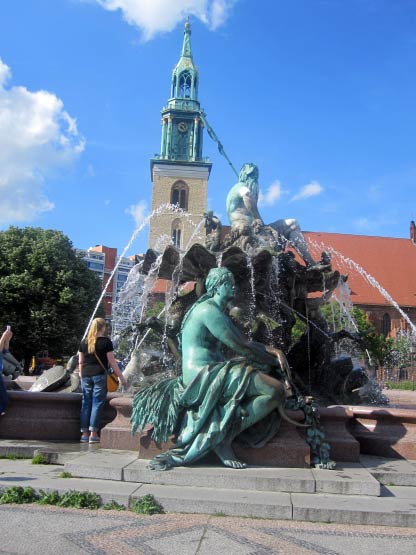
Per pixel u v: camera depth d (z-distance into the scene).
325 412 7.12
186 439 6.22
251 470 6.05
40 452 6.92
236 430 6.28
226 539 4.59
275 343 10.83
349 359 11.88
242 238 11.76
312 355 11.77
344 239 83.31
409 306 74.88
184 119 91.56
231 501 5.29
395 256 81.56
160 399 6.43
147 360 11.01
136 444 7.14
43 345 45.31
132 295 13.08
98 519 5.02
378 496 5.65
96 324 8.21
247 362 6.56
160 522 4.98
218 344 6.89
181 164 88.69
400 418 7.47
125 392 10.01
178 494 5.47
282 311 11.41
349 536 4.76
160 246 11.89
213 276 6.89
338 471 6.19
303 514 5.17
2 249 45.38
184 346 6.75
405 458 7.23
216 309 6.66
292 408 6.70
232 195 13.09
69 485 5.73
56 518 5.02
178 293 11.59
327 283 11.87
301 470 6.15
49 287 44.94
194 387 6.30
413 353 56.69
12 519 4.95
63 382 9.74
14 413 8.48
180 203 88.12
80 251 51.16
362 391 12.63
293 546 4.48
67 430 8.34
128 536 4.61
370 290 76.62
